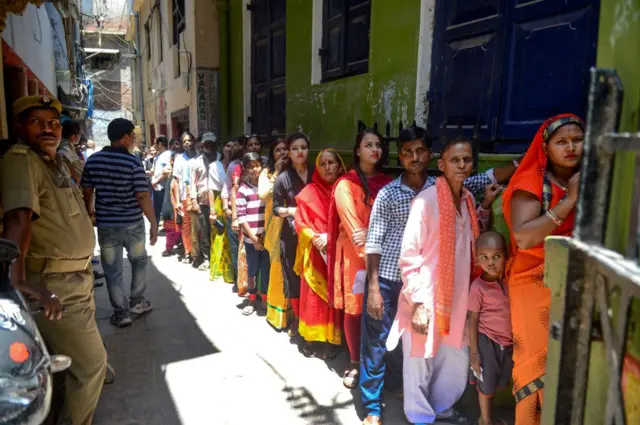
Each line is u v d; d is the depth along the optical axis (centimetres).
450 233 244
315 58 527
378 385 278
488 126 318
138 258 449
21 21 558
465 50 336
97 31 2475
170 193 721
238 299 513
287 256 396
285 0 621
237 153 547
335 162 340
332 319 358
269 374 344
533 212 208
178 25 1027
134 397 310
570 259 121
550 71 277
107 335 414
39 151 239
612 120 108
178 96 1049
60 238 237
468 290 253
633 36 112
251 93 752
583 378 124
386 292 274
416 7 363
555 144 201
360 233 296
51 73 920
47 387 158
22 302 163
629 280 92
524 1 291
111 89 2617
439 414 283
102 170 407
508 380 253
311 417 290
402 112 385
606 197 112
